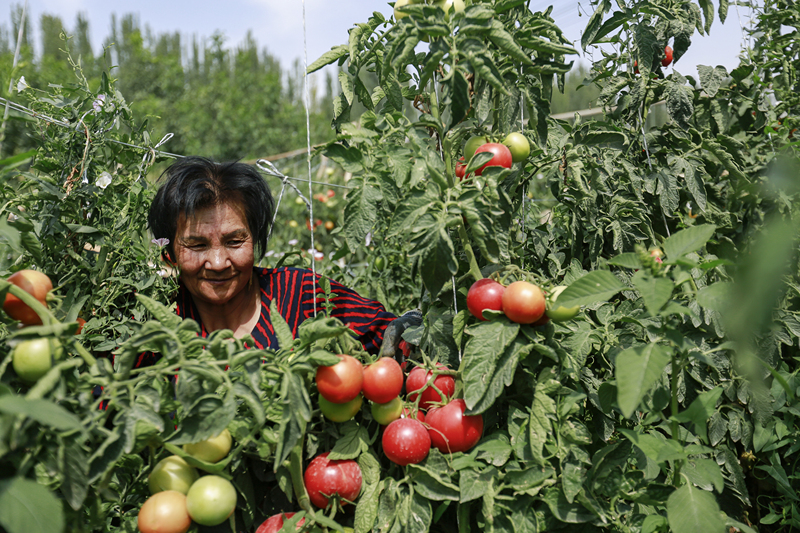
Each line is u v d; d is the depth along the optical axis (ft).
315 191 18.13
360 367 3.06
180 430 2.62
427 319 3.73
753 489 5.07
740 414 4.39
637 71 5.18
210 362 2.56
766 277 1.71
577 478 3.00
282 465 3.07
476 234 3.06
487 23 3.07
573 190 4.41
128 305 4.84
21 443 2.13
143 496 3.19
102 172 4.83
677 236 2.88
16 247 2.49
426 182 3.25
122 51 122.11
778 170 1.89
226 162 4.71
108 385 2.44
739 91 5.86
